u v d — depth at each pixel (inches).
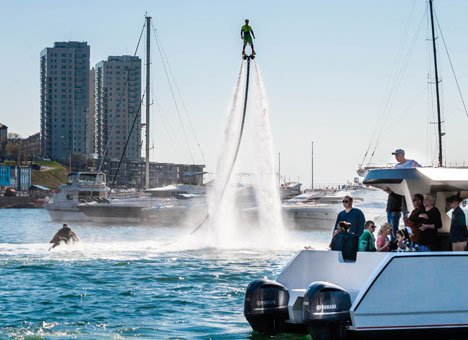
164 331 1421.0
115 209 6619.1
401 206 1493.6
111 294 1927.9
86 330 1433.3
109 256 2999.5
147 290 2010.3
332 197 6117.1
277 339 1307.8
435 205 1417.3
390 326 1154.7
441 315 1168.2
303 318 1182.3
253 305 1289.4
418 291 1162.6
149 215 6501.0
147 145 7322.8
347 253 1300.4
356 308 1147.3
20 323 1504.7
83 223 7244.1
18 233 5753.0
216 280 2242.9
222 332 1409.9
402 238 1334.9
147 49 7303.2
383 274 1155.9
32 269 2503.7
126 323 1507.1
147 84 7303.2
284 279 1332.4
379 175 1382.9
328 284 1186.6
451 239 1323.8
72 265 2645.2
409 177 1355.8
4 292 1948.8
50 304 1753.2
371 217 5073.8
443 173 1357.0
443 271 1172.5
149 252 3235.7
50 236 5290.4
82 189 7431.1
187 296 1897.1
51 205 7534.5
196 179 7401.6
